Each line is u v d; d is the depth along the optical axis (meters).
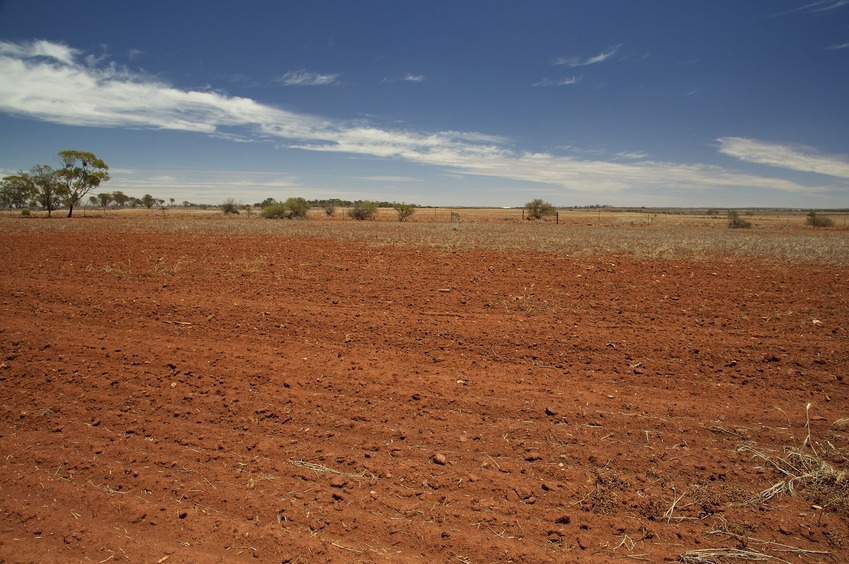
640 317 8.21
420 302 9.31
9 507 3.55
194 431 4.60
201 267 13.08
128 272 12.18
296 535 3.29
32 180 52.84
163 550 3.16
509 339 7.08
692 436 4.44
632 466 4.02
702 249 18.22
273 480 3.88
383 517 3.47
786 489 3.71
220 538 3.27
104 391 5.41
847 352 6.38
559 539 3.26
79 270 12.54
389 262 14.42
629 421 4.70
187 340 7.10
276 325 7.80
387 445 4.37
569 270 12.93
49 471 3.99
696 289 10.38
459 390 5.43
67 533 3.30
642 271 12.78
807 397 5.17
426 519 3.45
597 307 8.90
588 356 6.43
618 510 3.53
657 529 3.34
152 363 6.20
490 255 16.28
